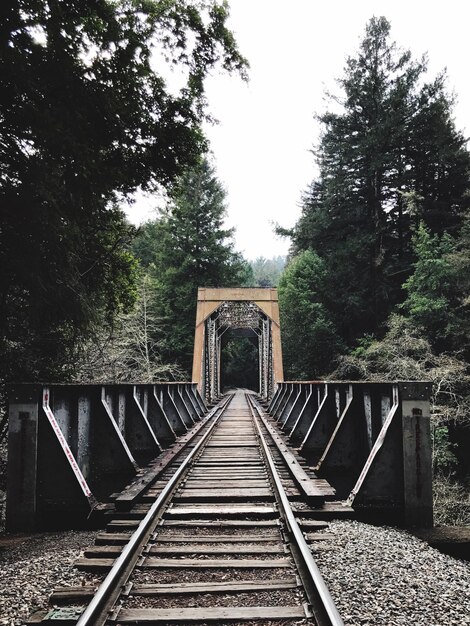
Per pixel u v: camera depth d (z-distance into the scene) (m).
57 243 9.36
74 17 8.14
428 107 29.97
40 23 7.61
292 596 3.66
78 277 10.65
